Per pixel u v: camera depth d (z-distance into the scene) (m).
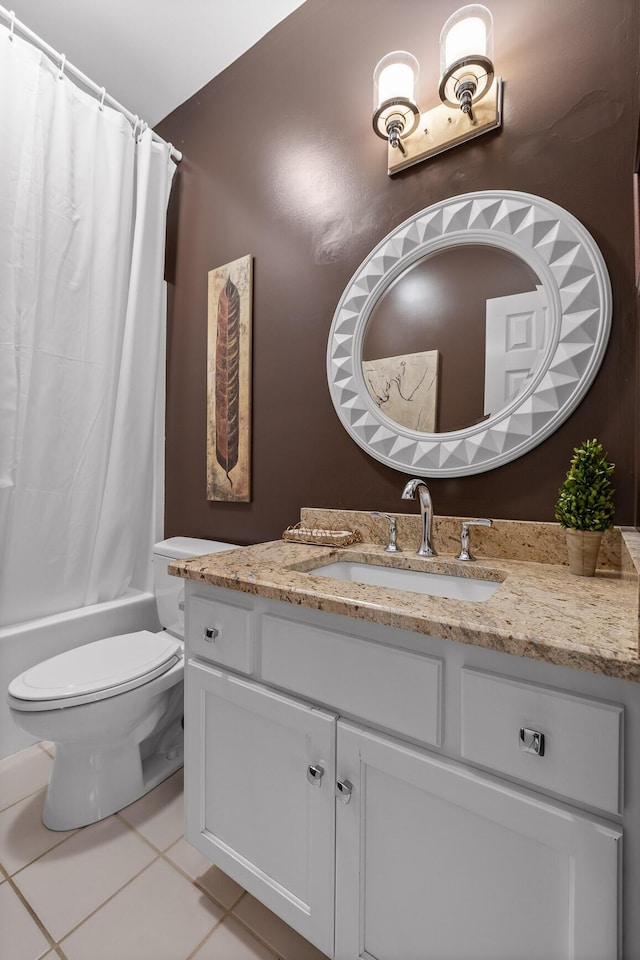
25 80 1.49
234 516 1.69
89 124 1.67
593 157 1.00
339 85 1.42
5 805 1.27
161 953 0.89
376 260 1.29
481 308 1.14
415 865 0.69
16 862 1.08
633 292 0.95
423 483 1.11
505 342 1.10
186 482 1.88
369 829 0.74
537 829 0.58
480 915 0.63
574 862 0.55
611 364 0.98
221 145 1.77
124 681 1.18
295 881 0.83
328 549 1.21
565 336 1.00
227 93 1.75
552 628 0.59
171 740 1.51
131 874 1.06
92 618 1.66
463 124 1.14
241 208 1.69
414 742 0.69
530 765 0.58
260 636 0.89
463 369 1.16
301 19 1.53
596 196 1.00
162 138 2.03
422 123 1.21
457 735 0.65
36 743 1.55
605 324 0.97
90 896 1.00
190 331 1.88
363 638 0.74
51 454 1.61
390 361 1.28
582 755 0.55
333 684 0.77
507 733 0.60
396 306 1.27
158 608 1.66
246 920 0.96
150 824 1.21
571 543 0.91
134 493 1.83
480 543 1.11
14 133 1.47
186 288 1.90
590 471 0.90
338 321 1.36
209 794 0.97
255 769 0.89
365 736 0.73
